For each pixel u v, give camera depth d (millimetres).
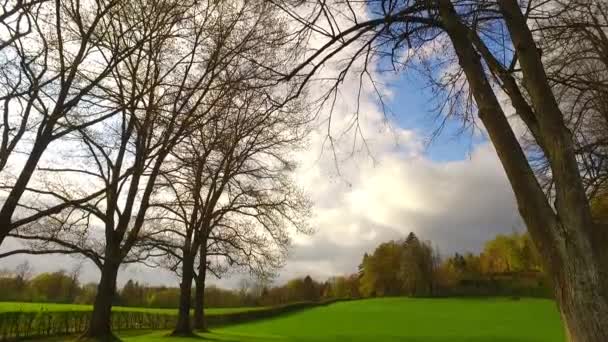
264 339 26906
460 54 5477
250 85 7891
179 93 12227
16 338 29828
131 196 19203
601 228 4305
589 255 4152
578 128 10406
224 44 13078
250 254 29000
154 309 65062
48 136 10188
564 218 4363
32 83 10617
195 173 20188
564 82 7680
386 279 117625
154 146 12914
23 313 30859
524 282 94188
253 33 11180
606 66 9109
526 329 37125
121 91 15492
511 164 4746
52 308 45406
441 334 33406
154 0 12406
